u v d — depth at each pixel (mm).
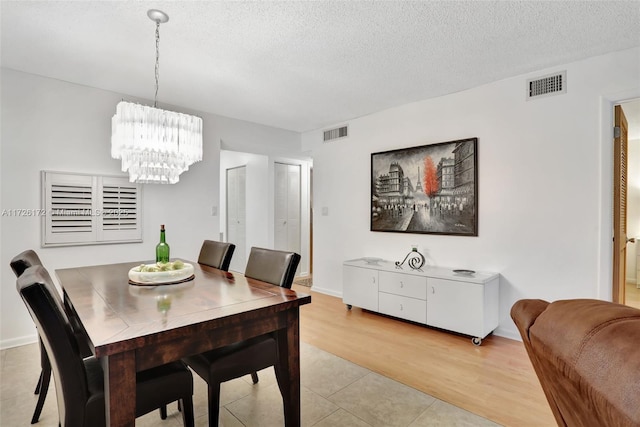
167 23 2062
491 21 2039
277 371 1760
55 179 2971
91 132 3168
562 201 2686
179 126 2104
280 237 5617
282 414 1901
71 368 1223
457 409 1915
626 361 485
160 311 1418
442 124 3373
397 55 2502
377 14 1966
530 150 2834
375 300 3484
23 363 2482
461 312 2863
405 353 2662
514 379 2248
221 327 1396
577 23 2059
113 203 3283
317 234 4660
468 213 3172
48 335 1179
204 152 3938
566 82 2656
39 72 2836
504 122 2973
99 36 2227
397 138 3740
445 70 2775
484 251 3098
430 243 3469
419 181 3520
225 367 1609
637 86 2369
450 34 2195
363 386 2172
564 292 2680
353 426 1769
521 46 2363
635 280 5316
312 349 2744
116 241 3293
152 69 2756
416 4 1867
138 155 2029
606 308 604
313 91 3254
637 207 5242
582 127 2590
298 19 2016
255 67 2707
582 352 566
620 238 2664
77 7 1896
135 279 1929
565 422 770
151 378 1378
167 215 3652
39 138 2910
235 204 6195
